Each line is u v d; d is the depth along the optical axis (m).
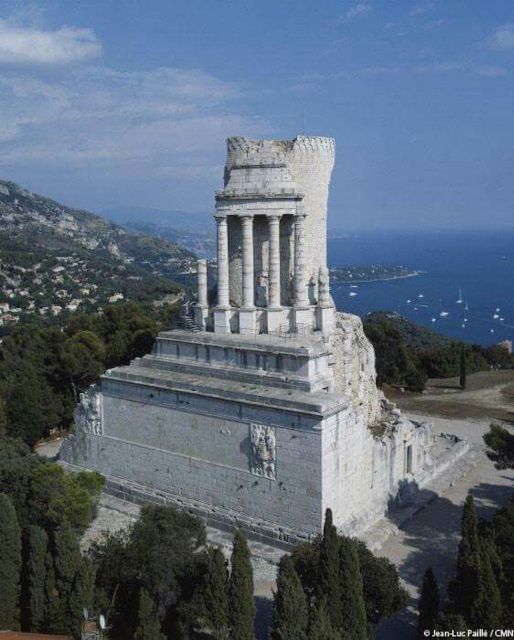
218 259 51.72
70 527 41.16
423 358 108.50
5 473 47.28
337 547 32.34
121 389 53.66
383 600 33.66
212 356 50.91
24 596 37.66
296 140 52.50
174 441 50.62
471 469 61.94
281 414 44.03
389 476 51.56
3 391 77.44
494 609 31.78
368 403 56.50
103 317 99.94
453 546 45.69
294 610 30.30
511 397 89.88
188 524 38.41
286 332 51.00
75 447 58.00
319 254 54.94
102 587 36.69
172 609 35.53
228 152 53.31
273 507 45.12
